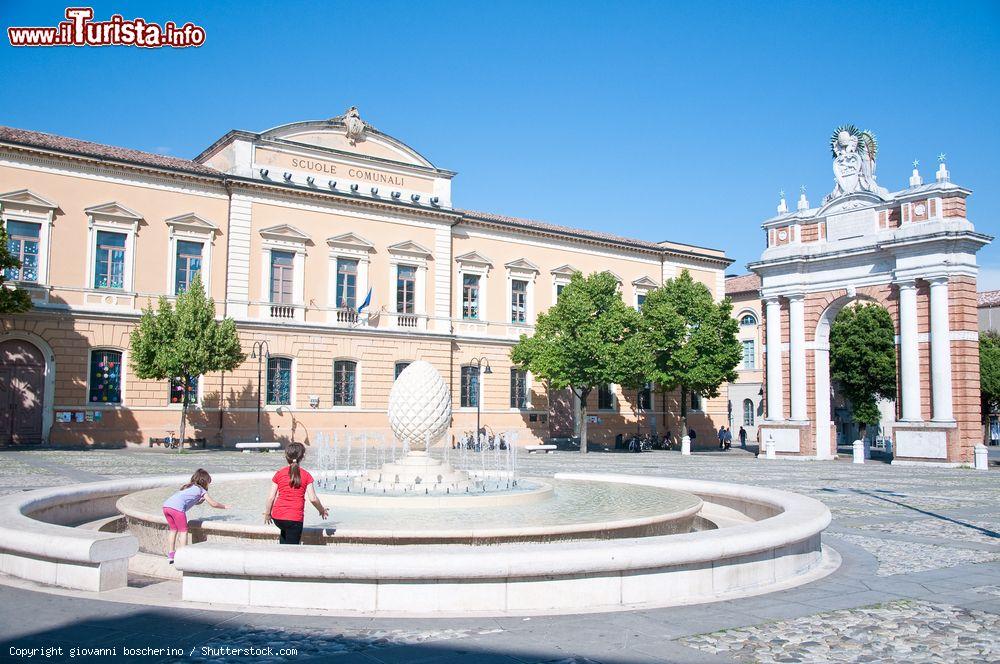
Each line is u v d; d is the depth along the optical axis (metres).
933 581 9.54
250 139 39.91
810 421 40.16
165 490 13.31
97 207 35.59
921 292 36.22
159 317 33.62
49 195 34.72
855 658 6.48
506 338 48.72
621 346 43.81
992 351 59.12
